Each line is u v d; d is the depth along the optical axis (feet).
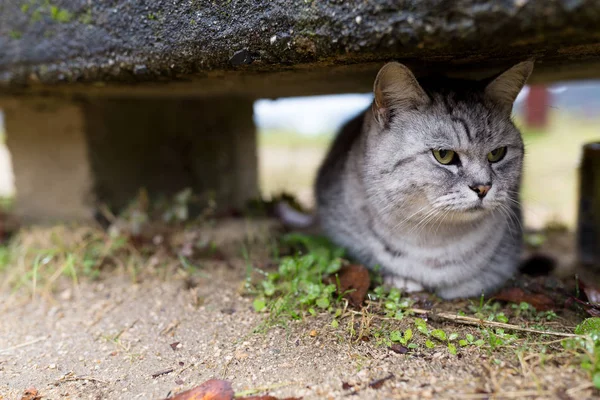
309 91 2.05
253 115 2.56
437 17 0.99
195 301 1.50
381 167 1.42
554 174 4.10
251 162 2.57
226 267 1.72
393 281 1.52
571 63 1.45
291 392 1.08
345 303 1.38
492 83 1.35
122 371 1.22
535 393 1.02
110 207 2.17
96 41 1.45
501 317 1.32
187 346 1.30
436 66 1.42
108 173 2.18
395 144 1.38
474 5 0.95
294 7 1.11
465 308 1.42
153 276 1.69
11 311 1.57
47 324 1.48
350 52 1.11
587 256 1.94
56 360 1.29
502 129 1.39
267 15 1.15
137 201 2.03
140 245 1.82
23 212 2.26
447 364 1.15
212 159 2.42
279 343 1.27
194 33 1.26
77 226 2.05
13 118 2.17
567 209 3.09
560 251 2.16
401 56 1.22
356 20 1.05
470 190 1.32
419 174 1.35
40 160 2.17
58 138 2.12
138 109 2.26
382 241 1.52
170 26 1.29
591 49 1.19
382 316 1.35
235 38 1.21
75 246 1.83
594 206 1.90
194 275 1.67
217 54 1.26
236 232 1.91
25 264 1.82
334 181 1.77
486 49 1.10
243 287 1.55
